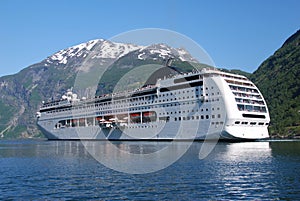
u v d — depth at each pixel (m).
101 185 35.91
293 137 141.75
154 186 34.91
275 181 36.50
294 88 189.75
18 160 62.88
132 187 34.62
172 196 30.80
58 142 129.62
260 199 29.59
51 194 32.41
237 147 77.88
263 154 62.62
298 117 159.50
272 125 167.12
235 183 35.81
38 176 42.34
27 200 30.42
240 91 91.19
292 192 31.66
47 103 149.00
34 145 120.56
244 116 89.00
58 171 46.16
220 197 30.30
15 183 37.94
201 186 34.59
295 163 49.69
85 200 30.12
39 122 152.50
